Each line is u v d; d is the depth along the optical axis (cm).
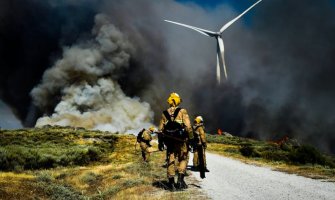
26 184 1010
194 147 768
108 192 897
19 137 3716
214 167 1362
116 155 2889
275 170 1228
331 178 938
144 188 835
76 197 965
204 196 694
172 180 771
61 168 2097
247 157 2123
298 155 1717
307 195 669
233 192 736
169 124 738
